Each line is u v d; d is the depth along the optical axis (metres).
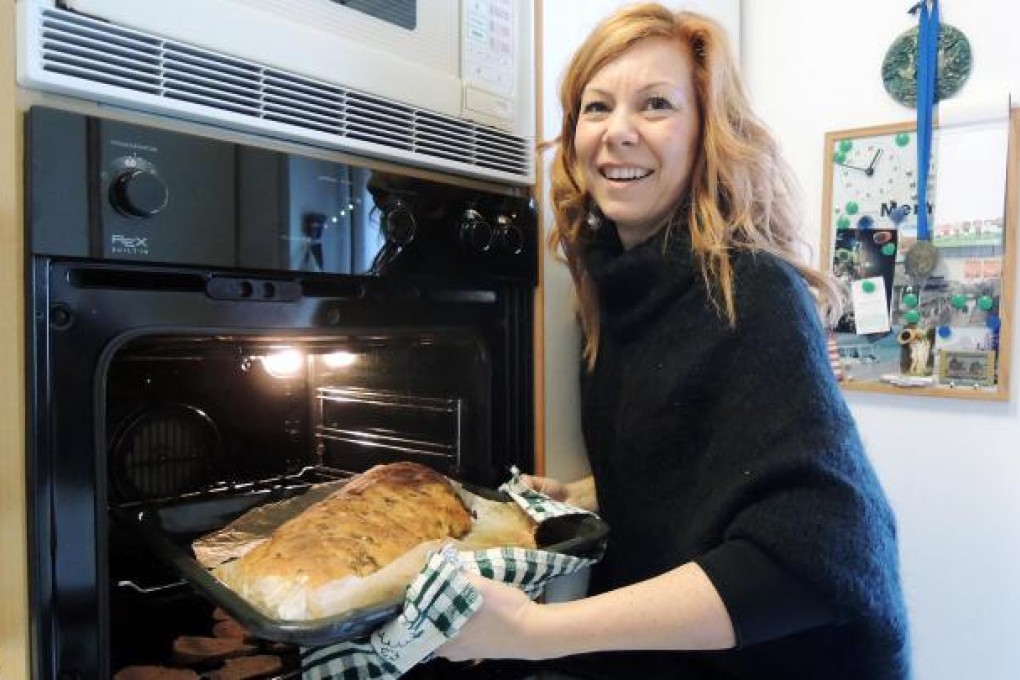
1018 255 1.22
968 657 1.30
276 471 0.89
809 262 1.17
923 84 1.29
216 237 0.58
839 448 0.62
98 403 0.54
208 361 0.81
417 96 0.75
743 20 1.51
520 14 0.87
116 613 0.70
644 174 0.79
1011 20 1.21
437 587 0.52
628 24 0.78
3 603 0.54
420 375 0.90
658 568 0.77
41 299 0.50
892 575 0.63
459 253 0.79
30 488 0.50
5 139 0.51
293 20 0.64
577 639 0.57
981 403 1.27
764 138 0.83
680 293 0.77
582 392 0.93
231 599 0.54
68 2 0.51
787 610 0.59
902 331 1.34
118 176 0.52
